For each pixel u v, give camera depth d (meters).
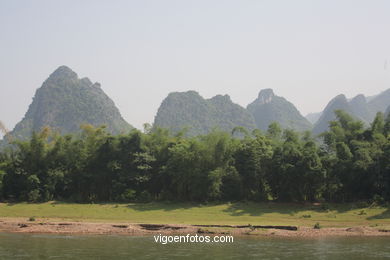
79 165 62.94
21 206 54.88
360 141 58.09
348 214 48.91
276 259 26.94
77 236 37.22
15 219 45.94
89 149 64.19
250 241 35.00
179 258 27.05
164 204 56.81
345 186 55.09
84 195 62.16
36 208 53.72
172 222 45.03
